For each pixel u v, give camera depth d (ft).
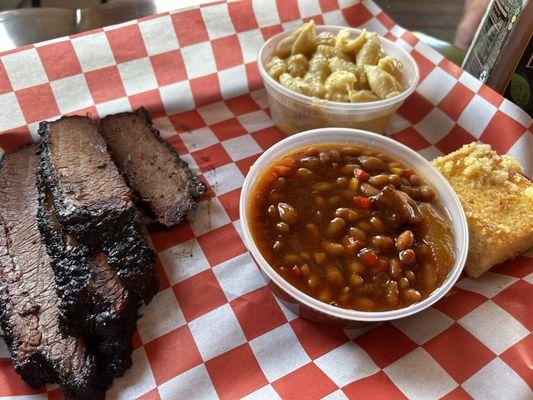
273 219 0.68
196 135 0.99
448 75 1.00
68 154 0.81
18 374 0.62
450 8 1.67
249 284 0.75
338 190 0.71
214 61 1.03
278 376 0.64
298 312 0.69
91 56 0.93
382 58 0.93
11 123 0.90
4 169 0.84
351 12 1.14
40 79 0.90
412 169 0.78
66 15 1.06
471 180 0.81
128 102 0.99
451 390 0.61
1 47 0.98
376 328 0.69
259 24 1.07
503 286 0.73
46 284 0.70
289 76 0.92
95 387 0.61
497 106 0.92
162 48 0.99
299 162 0.75
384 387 0.61
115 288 0.67
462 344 0.66
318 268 0.64
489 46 0.91
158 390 0.62
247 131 1.01
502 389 0.61
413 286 0.63
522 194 0.79
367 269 0.63
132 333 0.67
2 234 0.75
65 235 0.71
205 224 0.83
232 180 0.90
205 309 0.71
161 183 0.85
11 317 0.66
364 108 0.88
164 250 0.79
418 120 1.04
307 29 0.96
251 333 0.69
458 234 0.69
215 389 0.62
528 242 0.76
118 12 1.08
